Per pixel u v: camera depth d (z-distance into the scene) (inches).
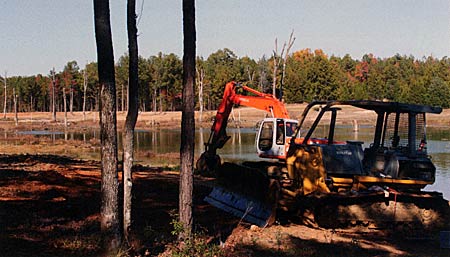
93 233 428.5
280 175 597.0
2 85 5029.5
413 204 489.1
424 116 502.6
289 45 1775.3
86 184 676.7
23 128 2962.6
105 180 377.7
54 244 395.2
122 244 381.4
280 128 747.4
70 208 524.7
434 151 1443.2
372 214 485.4
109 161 377.1
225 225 497.7
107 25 369.7
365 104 501.0
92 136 2341.3
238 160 1283.2
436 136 1985.7
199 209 569.9
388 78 4183.1
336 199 486.0
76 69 4768.7
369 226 492.1
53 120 3609.7
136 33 430.0
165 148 1657.2
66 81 4655.5
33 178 695.7
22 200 548.1
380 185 495.8
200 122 3176.7
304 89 3585.1
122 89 4315.9
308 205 501.0
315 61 3695.9
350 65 4891.7
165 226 470.6
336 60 4845.0
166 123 3277.6
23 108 5162.4
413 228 486.9
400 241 463.8
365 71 4677.7
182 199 409.7
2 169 781.3
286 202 512.7
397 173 494.6
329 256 405.4
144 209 544.4
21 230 427.5
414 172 497.0
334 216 484.1
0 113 4761.3
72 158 1168.8
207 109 4197.8
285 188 546.0
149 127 3053.6
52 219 474.0
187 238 385.4
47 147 1617.9
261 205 519.5
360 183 496.7
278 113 814.5
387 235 481.7
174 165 1131.3
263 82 3558.1
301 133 756.6
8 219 461.4
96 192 617.9
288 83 3567.9
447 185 885.2
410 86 3580.2
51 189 617.9
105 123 374.9
